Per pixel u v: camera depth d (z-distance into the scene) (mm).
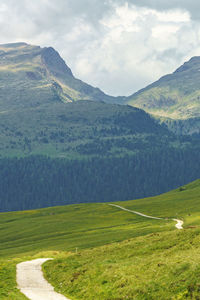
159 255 54781
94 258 63625
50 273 57906
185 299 36562
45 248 121000
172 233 67875
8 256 115625
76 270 55844
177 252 53688
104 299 41844
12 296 44094
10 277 56188
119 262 55969
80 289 47062
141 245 65500
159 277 42438
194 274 39719
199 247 52781
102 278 47875
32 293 46594
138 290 40906
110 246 72438
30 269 62969
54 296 45250
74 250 106250
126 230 134125
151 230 121812
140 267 48719
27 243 147125
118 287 43531
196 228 66625
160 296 38594
